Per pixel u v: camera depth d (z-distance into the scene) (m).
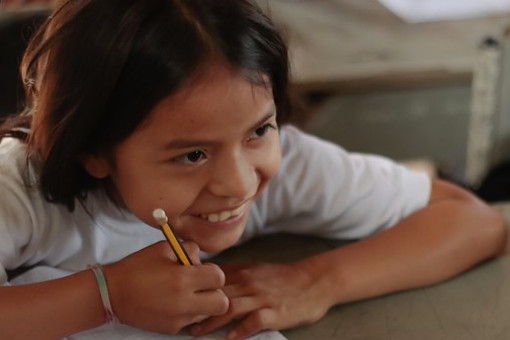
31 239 0.87
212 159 0.73
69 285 0.78
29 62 0.82
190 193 0.75
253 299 0.84
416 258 0.91
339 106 2.01
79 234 0.90
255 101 0.71
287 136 0.99
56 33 0.75
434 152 2.11
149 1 0.70
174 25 0.69
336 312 0.87
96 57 0.71
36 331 0.77
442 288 0.91
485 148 1.66
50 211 0.87
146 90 0.69
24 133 0.88
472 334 0.83
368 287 0.89
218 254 0.99
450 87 1.95
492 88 1.58
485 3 2.06
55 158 0.79
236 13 0.72
